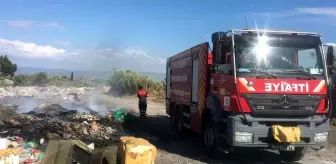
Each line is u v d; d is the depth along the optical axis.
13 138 12.85
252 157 12.17
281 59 10.64
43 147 11.62
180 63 16.59
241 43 10.54
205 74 12.48
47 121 17.31
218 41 11.22
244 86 10.28
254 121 10.27
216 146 11.65
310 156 12.36
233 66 10.45
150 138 15.30
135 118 19.30
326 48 10.95
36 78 68.19
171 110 18.94
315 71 10.77
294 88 10.45
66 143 8.49
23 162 9.36
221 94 11.16
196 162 11.23
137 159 8.27
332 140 14.75
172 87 18.67
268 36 10.71
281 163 11.40
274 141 10.41
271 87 10.34
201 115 12.70
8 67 77.00
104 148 8.50
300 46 10.82
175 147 13.72
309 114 10.53
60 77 79.19
